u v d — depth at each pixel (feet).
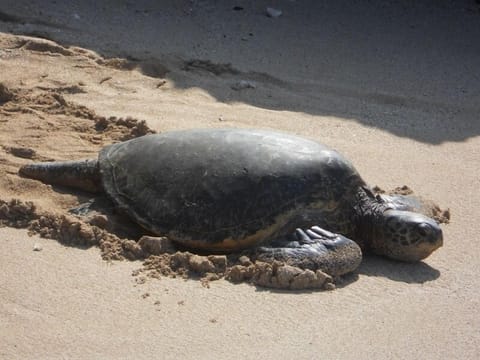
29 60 34.60
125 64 35.27
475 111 35.12
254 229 21.03
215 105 32.55
